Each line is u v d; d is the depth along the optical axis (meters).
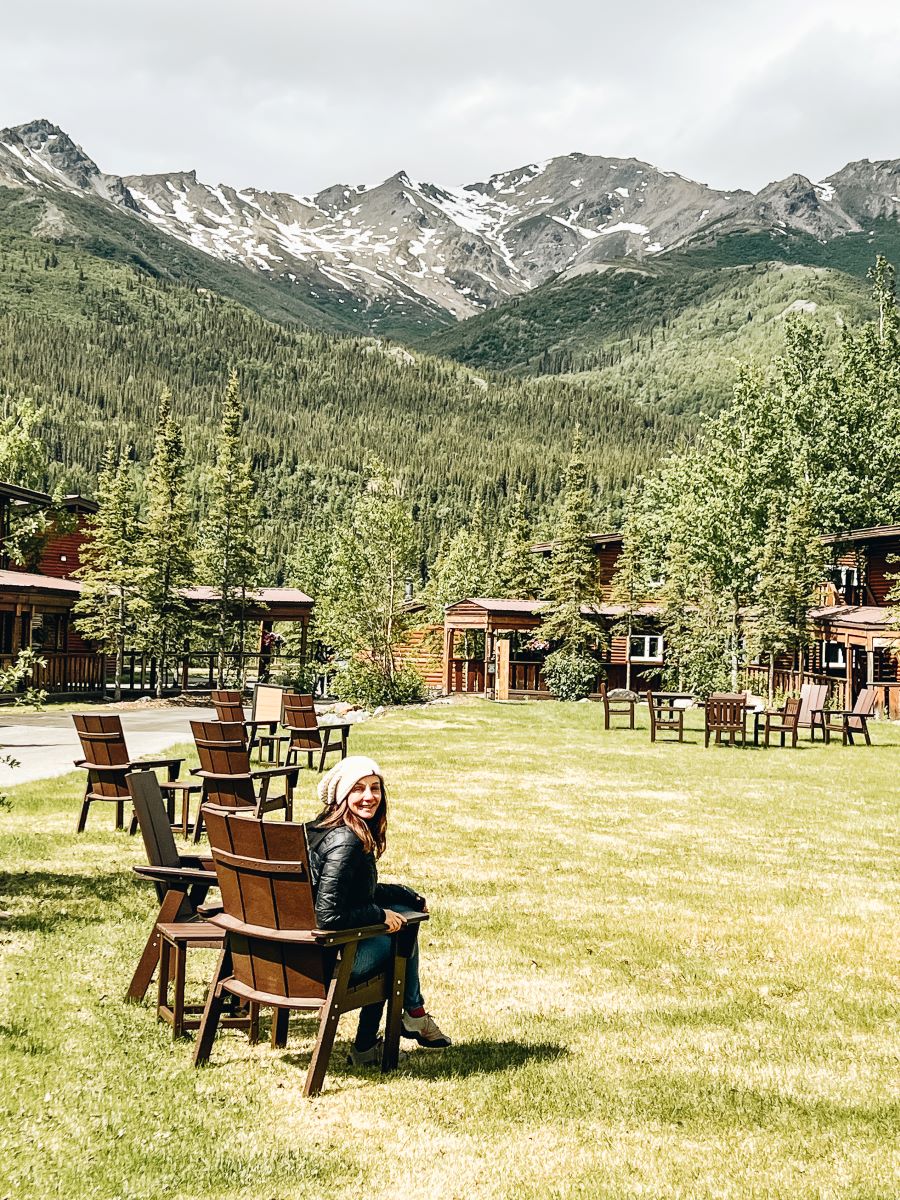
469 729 23.59
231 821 4.76
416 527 34.56
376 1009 5.07
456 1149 4.14
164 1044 5.08
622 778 15.80
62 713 31.44
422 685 35.56
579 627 37.72
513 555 54.81
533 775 15.87
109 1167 3.83
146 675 51.84
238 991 4.83
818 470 44.69
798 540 33.16
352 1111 4.48
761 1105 4.63
